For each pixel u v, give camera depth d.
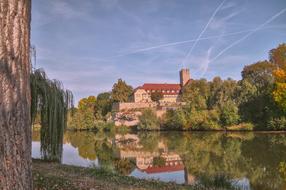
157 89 137.62
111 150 40.22
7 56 3.91
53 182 11.30
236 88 81.19
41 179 11.38
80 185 11.52
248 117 70.88
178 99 133.00
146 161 29.52
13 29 3.97
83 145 48.38
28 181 3.93
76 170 17.31
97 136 71.50
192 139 53.88
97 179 14.46
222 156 30.58
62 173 15.46
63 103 22.31
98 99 143.12
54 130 21.52
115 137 66.38
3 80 3.86
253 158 28.12
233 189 15.80
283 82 66.31
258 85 75.62
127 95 130.25
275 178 19.19
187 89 116.31
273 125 63.97
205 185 16.11
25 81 4.07
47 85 21.52
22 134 3.92
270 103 66.56
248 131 66.81
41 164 19.52
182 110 83.62
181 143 47.28
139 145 46.69
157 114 95.50
